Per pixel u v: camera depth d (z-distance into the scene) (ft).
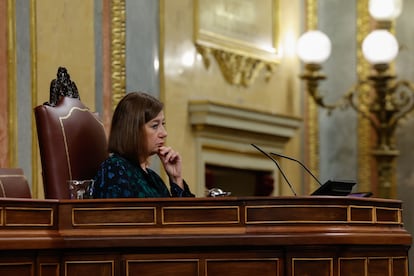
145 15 40.70
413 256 50.52
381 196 50.37
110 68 38.78
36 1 35.78
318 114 52.16
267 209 23.20
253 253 23.17
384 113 49.93
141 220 23.12
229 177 49.80
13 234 22.15
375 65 49.34
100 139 27.73
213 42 45.68
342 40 52.70
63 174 26.37
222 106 44.70
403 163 51.34
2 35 34.50
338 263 23.43
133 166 25.90
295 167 50.96
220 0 46.50
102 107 38.32
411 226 51.13
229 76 46.78
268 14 49.93
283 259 23.24
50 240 22.59
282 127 49.11
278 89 50.37
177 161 27.27
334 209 23.49
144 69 40.40
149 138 26.17
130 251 23.06
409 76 51.44
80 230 23.04
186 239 22.97
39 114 26.55
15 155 34.58
